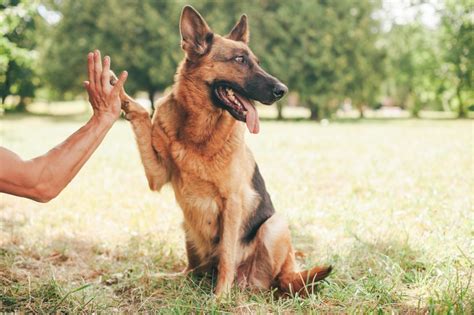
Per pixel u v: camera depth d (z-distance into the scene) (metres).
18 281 3.56
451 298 2.99
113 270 4.03
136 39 29.62
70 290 3.40
